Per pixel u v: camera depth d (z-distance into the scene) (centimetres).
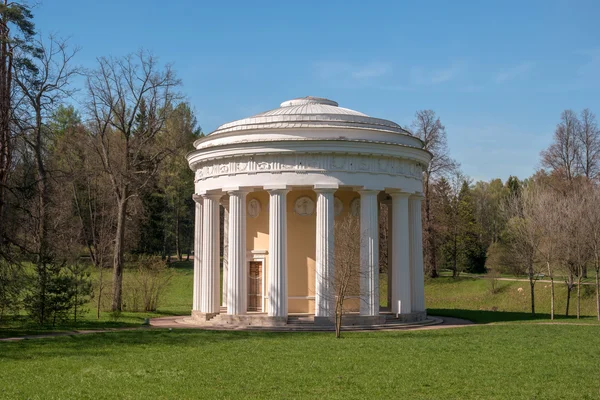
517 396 2575
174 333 4406
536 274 7731
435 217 10531
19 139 5616
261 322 4900
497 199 15000
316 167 4922
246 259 5259
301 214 5338
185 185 11744
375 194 5041
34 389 2669
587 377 2927
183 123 10094
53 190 7525
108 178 8912
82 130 9144
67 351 3584
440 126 10325
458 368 3117
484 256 12062
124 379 2864
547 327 4972
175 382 2805
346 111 5609
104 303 6631
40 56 5525
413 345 3828
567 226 6419
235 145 5034
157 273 7062
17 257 4984
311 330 4703
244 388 2700
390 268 6031
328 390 2670
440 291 9838
